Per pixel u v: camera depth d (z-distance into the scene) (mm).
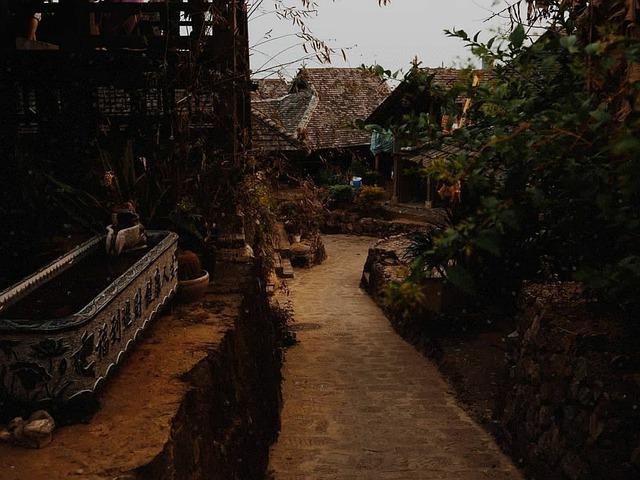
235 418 4051
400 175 25359
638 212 3359
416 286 2527
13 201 5266
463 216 8203
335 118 29312
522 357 5539
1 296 3051
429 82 3961
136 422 2807
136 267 3480
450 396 7434
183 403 3062
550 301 5297
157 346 3789
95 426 2777
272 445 5777
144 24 7555
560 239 4660
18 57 5512
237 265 5758
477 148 3574
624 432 3857
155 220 5043
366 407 7039
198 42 5445
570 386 4445
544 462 4770
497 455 5645
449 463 5453
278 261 17891
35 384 2711
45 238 5090
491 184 3498
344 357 9461
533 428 5078
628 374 4086
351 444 5906
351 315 12945
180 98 6023
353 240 24406
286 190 19734
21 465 2461
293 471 5266
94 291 3400
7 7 5766
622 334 4488
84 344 2750
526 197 3211
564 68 3971
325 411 6902
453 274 2529
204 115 5746
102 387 2994
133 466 2439
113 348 3072
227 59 5777
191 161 5863
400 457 5582
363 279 16500
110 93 5727
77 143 5605
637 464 3664
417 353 9539
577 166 3227
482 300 8602
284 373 8508
